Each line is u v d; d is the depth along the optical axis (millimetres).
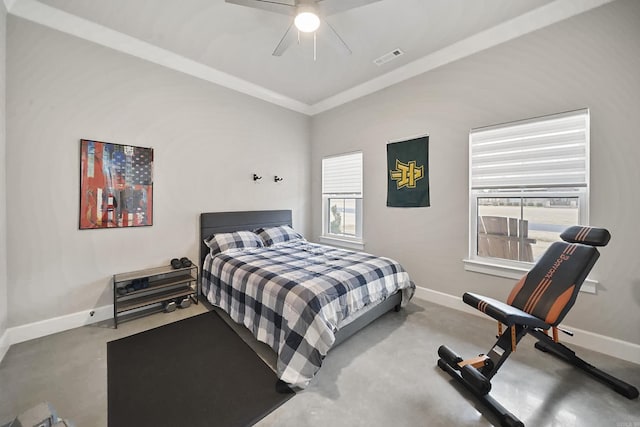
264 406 1539
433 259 3100
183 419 1441
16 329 2191
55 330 2365
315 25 1970
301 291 1904
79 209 2486
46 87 2311
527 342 2213
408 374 1829
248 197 3824
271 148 4086
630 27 1934
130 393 1630
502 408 1447
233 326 2514
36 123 2270
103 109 2604
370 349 2129
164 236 3037
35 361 1944
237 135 3676
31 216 2260
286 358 1726
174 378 1775
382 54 2939
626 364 1911
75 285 2479
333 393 1650
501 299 2604
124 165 2730
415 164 3213
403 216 3367
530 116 2377
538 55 2322
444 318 2678
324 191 4461
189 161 3223
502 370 1855
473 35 2602
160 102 2973
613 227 2023
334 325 1878
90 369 1859
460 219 2867
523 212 2506
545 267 1890
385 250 3578
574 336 2172
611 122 2014
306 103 4379
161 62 2945
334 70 3307
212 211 3451
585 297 2137
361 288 2227
